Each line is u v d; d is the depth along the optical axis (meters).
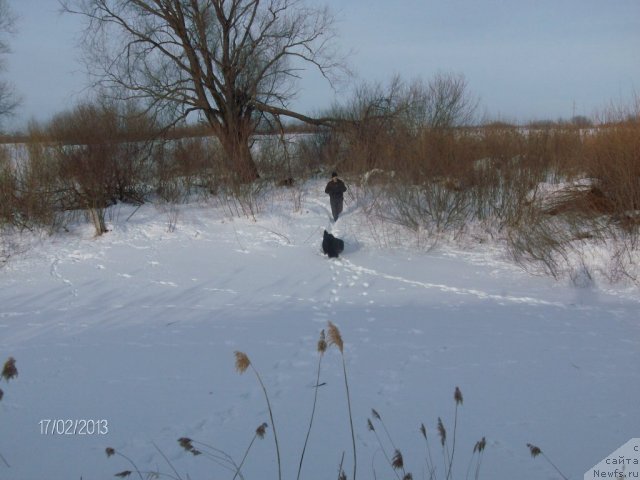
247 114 22.95
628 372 7.41
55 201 18.14
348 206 18.98
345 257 15.05
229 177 19.64
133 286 12.76
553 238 13.66
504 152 17.47
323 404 6.50
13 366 3.09
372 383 7.12
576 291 11.83
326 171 23.30
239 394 6.85
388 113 23.11
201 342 8.95
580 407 6.33
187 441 3.66
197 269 14.09
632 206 13.31
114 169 19.72
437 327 9.58
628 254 12.40
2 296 12.13
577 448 5.36
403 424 5.93
